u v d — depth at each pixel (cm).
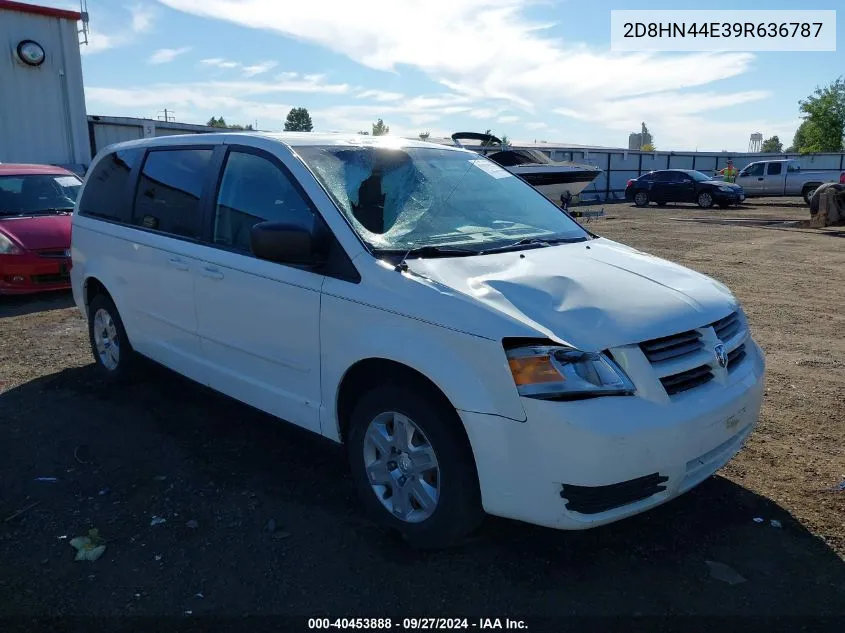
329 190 370
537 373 281
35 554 326
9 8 1457
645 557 323
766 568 314
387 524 338
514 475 286
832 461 418
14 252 849
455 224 390
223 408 506
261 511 363
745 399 325
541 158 1966
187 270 436
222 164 430
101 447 441
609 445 276
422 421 312
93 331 568
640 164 3600
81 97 1591
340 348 341
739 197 2669
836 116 4594
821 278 1050
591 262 362
